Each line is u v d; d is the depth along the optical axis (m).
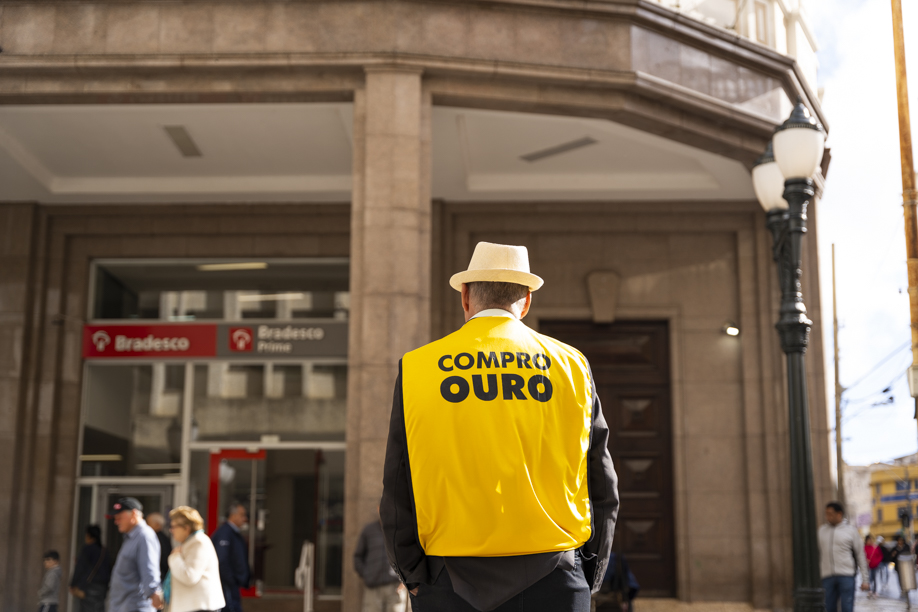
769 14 12.27
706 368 14.29
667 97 10.76
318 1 10.02
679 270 14.53
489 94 10.30
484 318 2.49
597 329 14.70
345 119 11.37
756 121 11.52
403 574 2.32
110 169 13.88
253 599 14.23
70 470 14.47
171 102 10.52
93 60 10.00
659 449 14.38
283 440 14.72
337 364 14.89
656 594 13.98
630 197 14.38
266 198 14.60
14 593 13.81
